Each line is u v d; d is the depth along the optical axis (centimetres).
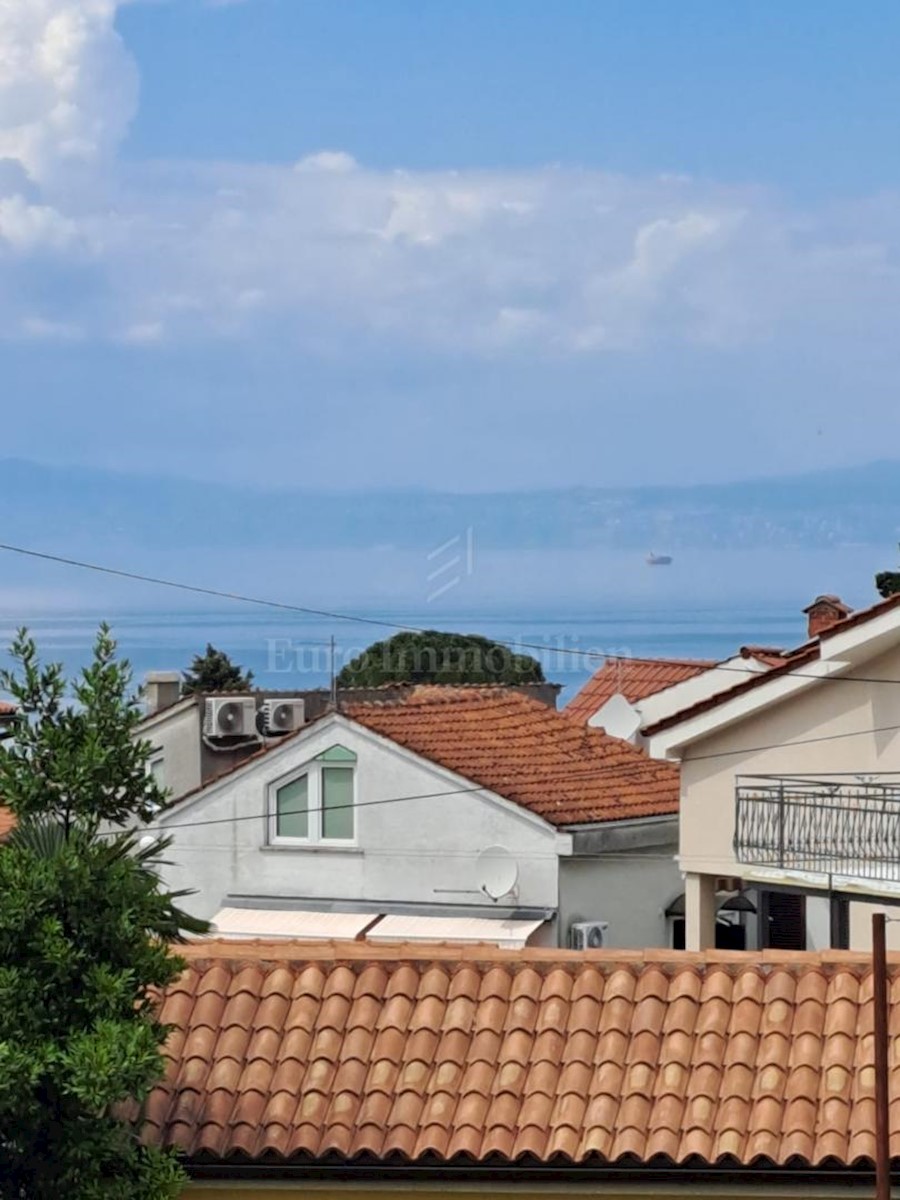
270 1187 2577
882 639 5100
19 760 2580
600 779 6178
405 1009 2734
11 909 2384
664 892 6053
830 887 5088
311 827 6141
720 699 5394
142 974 2455
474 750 6125
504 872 5756
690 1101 2580
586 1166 2527
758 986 2719
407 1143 2558
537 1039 2678
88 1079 2284
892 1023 2631
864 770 5197
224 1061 2677
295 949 2873
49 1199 2380
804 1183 2508
